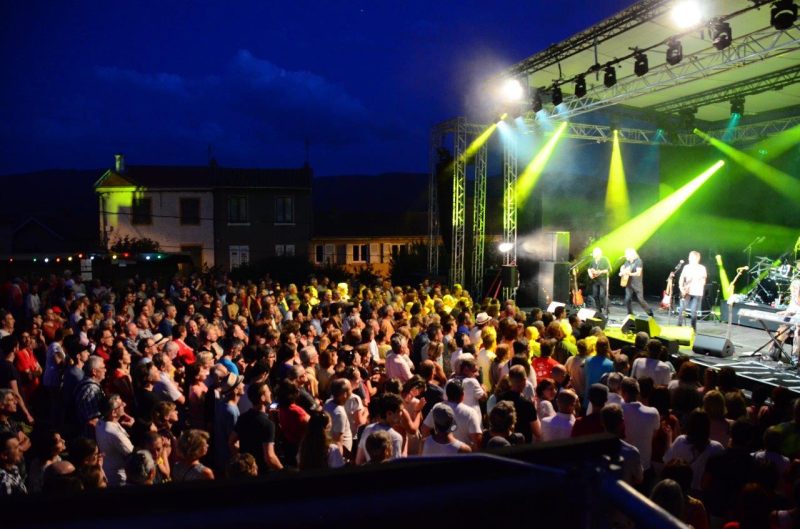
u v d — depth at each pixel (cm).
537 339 867
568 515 94
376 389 720
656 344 704
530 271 2291
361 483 90
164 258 2430
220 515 83
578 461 100
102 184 3145
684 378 613
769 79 1427
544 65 1318
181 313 1237
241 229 3231
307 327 872
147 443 447
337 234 3672
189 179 3312
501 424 474
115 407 491
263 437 489
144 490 84
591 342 711
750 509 362
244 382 664
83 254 2169
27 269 2070
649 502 90
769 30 1097
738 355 1130
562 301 1677
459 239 1925
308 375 670
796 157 1783
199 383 650
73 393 598
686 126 1727
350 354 685
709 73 1111
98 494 83
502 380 577
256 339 866
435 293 1365
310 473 89
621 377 596
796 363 1014
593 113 1717
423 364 630
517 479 94
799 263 1480
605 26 1120
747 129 1814
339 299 1355
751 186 1908
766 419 545
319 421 445
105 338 784
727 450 443
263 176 3312
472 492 91
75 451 422
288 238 3284
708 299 1591
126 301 1137
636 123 1820
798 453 471
